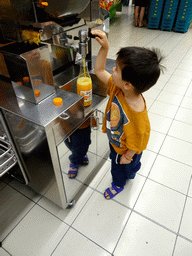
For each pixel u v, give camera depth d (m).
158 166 1.85
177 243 1.32
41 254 1.27
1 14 0.85
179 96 2.88
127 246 1.31
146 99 2.82
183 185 1.69
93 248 1.30
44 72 1.00
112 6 6.29
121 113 1.02
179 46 4.68
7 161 1.16
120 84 0.90
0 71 1.18
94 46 1.63
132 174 1.48
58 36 1.05
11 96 1.10
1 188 1.65
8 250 1.29
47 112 0.98
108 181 1.72
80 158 1.42
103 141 1.72
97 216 1.47
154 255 1.27
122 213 1.49
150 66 0.79
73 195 1.50
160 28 6.21
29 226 1.41
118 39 5.13
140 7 6.05
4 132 1.17
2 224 1.42
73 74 1.45
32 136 1.02
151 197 1.60
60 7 0.95
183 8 5.37
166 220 1.45
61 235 1.36
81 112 1.16
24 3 0.82
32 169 1.31
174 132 2.25
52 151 1.03
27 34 0.91
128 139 1.06
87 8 1.18
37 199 1.58
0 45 1.04
